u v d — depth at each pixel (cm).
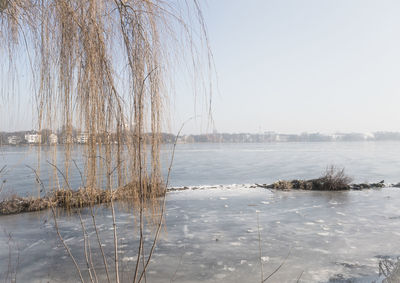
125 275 442
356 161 4247
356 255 543
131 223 702
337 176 1557
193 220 823
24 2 174
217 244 605
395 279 333
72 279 432
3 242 611
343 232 702
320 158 5128
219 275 455
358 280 430
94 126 159
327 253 556
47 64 168
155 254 539
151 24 184
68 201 159
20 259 516
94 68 149
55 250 561
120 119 149
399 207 1027
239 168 3203
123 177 169
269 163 3997
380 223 792
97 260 506
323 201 1150
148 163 181
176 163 4141
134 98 161
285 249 578
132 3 174
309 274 460
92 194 156
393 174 2420
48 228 707
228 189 1515
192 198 1220
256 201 1147
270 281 435
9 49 215
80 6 150
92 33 148
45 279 436
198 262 507
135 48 166
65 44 159
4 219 807
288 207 1026
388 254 548
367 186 1577
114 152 160
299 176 2353
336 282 427
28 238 637
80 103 161
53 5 163
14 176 1931
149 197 178
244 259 525
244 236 664
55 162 169
